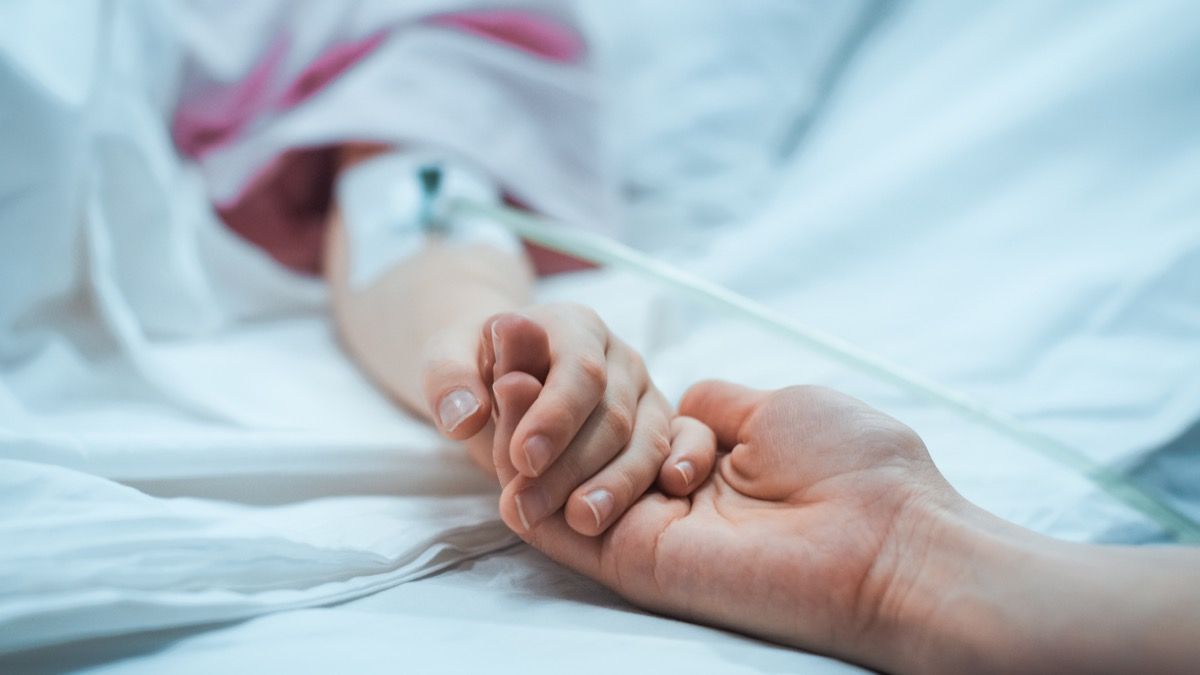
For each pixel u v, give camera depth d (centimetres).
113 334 77
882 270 95
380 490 60
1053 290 81
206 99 103
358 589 49
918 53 122
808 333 71
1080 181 93
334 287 92
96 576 40
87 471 51
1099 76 96
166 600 42
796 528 46
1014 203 95
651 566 48
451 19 110
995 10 116
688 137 122
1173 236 82
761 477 50
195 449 54
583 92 109
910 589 43
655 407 55
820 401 50
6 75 73
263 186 101
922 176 99
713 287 74
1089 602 39
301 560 47
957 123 103
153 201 85
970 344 81
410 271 80
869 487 46
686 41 126
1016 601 40
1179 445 69
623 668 40
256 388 76
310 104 103
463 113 102
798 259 97
